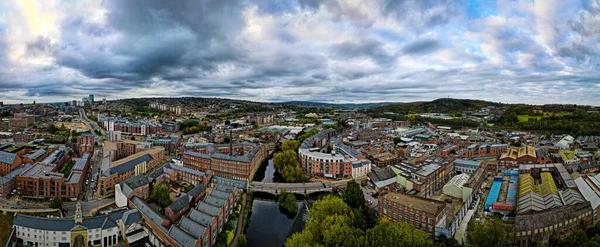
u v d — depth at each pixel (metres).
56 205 170.50
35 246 134.25
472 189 185.00
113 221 142.12
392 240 115.19
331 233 125.62
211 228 135.00
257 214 183.38
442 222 147.62
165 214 155.62
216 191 170.50
